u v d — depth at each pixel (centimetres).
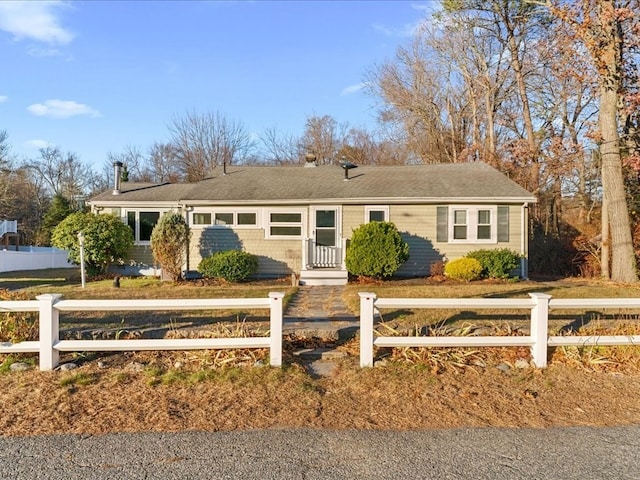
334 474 313
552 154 2264
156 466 321
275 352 537
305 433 381
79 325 735
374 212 1611
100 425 391
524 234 1571
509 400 459
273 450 348
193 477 307
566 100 2378
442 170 1828
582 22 1455
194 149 3922
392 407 439
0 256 2106
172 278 1536
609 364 555
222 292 1234
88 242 1545
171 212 1641
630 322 693
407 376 513
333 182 1745
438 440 370
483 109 2916
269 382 490
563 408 443
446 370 534
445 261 1584
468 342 556
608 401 462
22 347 522
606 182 1491
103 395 456
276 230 1642
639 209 1692
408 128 3164
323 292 1235
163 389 472
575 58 1606
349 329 695
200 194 1656
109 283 1483
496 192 1573
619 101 1544
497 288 1268
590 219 2131
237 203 1620
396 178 1758
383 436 377
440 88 3045
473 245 1580
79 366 533
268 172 1900
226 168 1948
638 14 1451
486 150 2538
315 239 1623
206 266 1495
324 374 529
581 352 575
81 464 323
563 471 320
